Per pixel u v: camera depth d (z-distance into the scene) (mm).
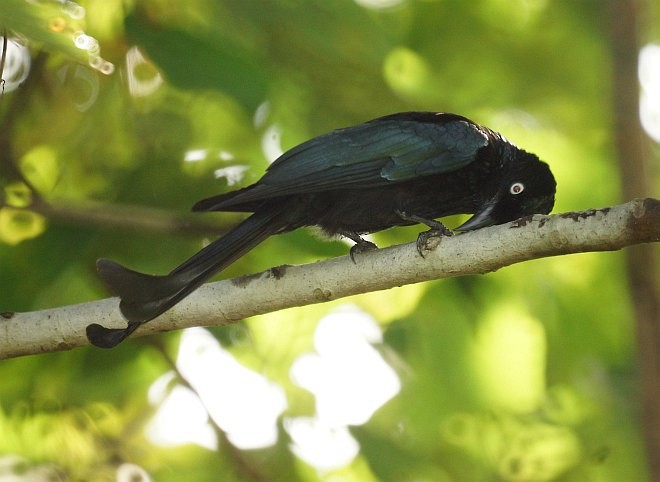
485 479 14141
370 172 10078
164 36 10969
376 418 13844
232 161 12078
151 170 11852
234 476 13664
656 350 12047
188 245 11586
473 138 10578
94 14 11070
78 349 12367
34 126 11891
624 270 12469
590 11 15906
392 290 13906
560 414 14672
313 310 13875
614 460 14531
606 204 14711
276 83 12070
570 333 14430
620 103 13156
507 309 14062
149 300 7977
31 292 11109
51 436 12484
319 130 12688
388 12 14367
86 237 11195
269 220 9281
